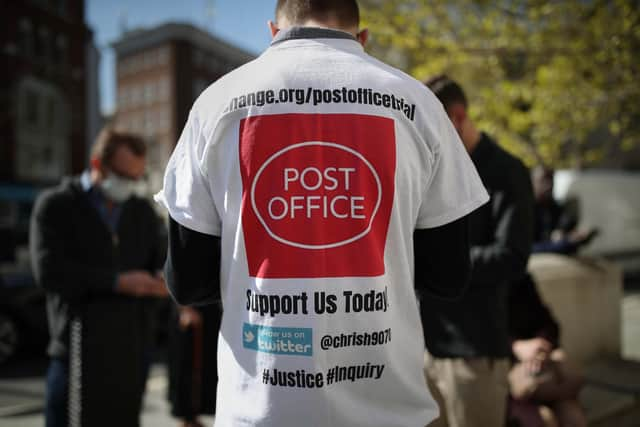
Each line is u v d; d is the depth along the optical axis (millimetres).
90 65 25750
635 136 5117
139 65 40188
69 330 2109
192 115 1057
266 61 1046
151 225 2570
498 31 5035
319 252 959
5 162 21672
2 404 3855
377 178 986
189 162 1037
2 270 5598
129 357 2162
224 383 1021
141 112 40031
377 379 996
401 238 1014
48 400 2123
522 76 5770
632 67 4168
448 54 5020
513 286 2422
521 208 1779
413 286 1073
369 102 1002
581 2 4422
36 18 22781
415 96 1054
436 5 4969
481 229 1842
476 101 6059
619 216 9078
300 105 989
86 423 2039
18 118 22094
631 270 9070
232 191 995
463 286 1104
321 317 950
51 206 2143
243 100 999
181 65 37969
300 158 975
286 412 946
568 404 2314
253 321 975
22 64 22234
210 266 1070
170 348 2936
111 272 2139
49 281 2072
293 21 1105
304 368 945
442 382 1910
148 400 3680
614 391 3082
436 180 1064
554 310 3396
